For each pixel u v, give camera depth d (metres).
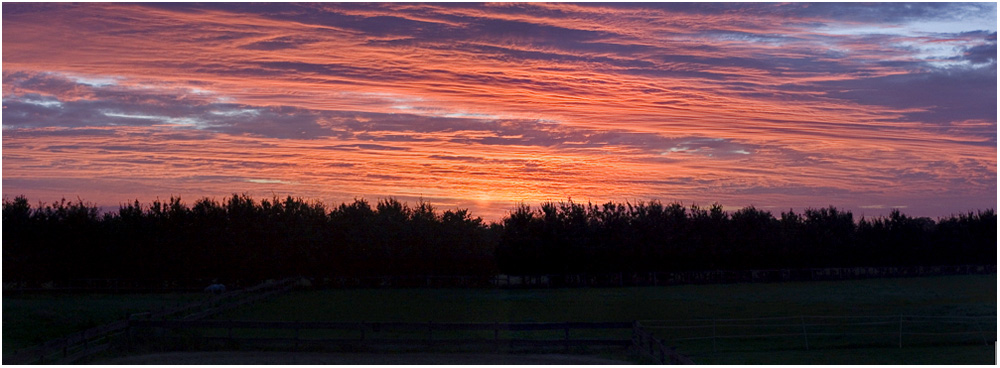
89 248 53.03
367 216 60.56
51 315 30.44
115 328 24.17
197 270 55.62
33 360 20.77
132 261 54.00
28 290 48.19
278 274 57.38
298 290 53.22
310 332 27.91
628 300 45.91
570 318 36.50
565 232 59.78
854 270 66.12
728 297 47.50
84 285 51.34
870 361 22.05
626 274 60.34
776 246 65.00
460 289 55.03
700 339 27.19
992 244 69.25
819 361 22.19
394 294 50.22
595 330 29.44
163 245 54.91
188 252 55.69
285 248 57.88
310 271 58.00
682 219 63.44
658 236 61.72
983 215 70.19
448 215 60.66
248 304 41.75
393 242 59.44
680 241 62.28
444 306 42.19
